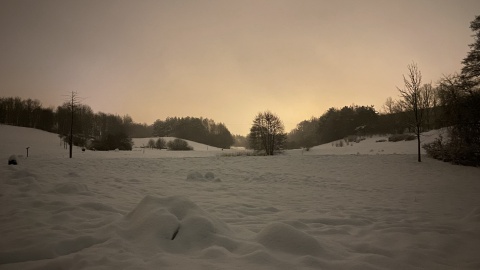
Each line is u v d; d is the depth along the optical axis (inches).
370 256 139.5
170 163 791.7
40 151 1827.0
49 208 215.6
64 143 2287.2
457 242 169.5
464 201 330.0
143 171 612.4
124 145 2333.9
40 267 112.3
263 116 1793.8
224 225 166.1
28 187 292.8
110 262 115.7
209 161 870.4
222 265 116.2
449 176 605.0
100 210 218.8
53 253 126.9
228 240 141.9
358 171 681.0
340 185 474.9
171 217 148.9
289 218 226.2
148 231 143.3
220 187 415.5
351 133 2856.8
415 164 768.3
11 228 162.4
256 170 695.1
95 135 3784.5
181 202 168.1
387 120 2541.8
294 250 136.1
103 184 386.0
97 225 173.0
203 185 428.5
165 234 139.6
